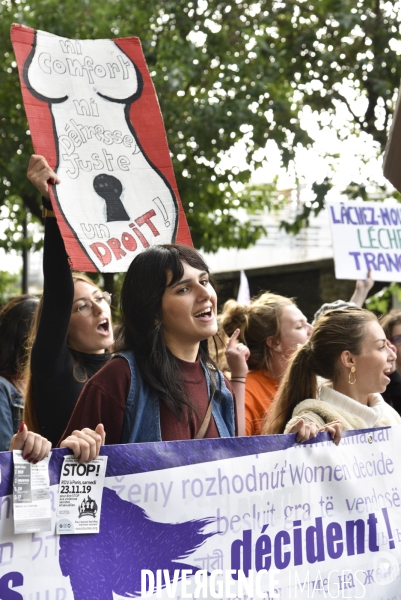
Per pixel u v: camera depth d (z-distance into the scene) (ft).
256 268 37.86
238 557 8.94
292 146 35.83
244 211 53.31
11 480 7.55
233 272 38.50
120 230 10.41
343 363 11.50
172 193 10.77
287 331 14.23
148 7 35.63
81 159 10.49
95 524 7.97
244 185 42.78
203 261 9.80
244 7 37.32
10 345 12.19
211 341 10.94
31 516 7.57
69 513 7.83
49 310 10.07
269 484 9.25
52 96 10.51
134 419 9.14
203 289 9.59
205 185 37.17
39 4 34.27
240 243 44.14
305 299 37.22
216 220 44.39
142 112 10.89
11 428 11.58
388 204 19.42
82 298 11.67
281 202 46.75
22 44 10.43
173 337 9.64
